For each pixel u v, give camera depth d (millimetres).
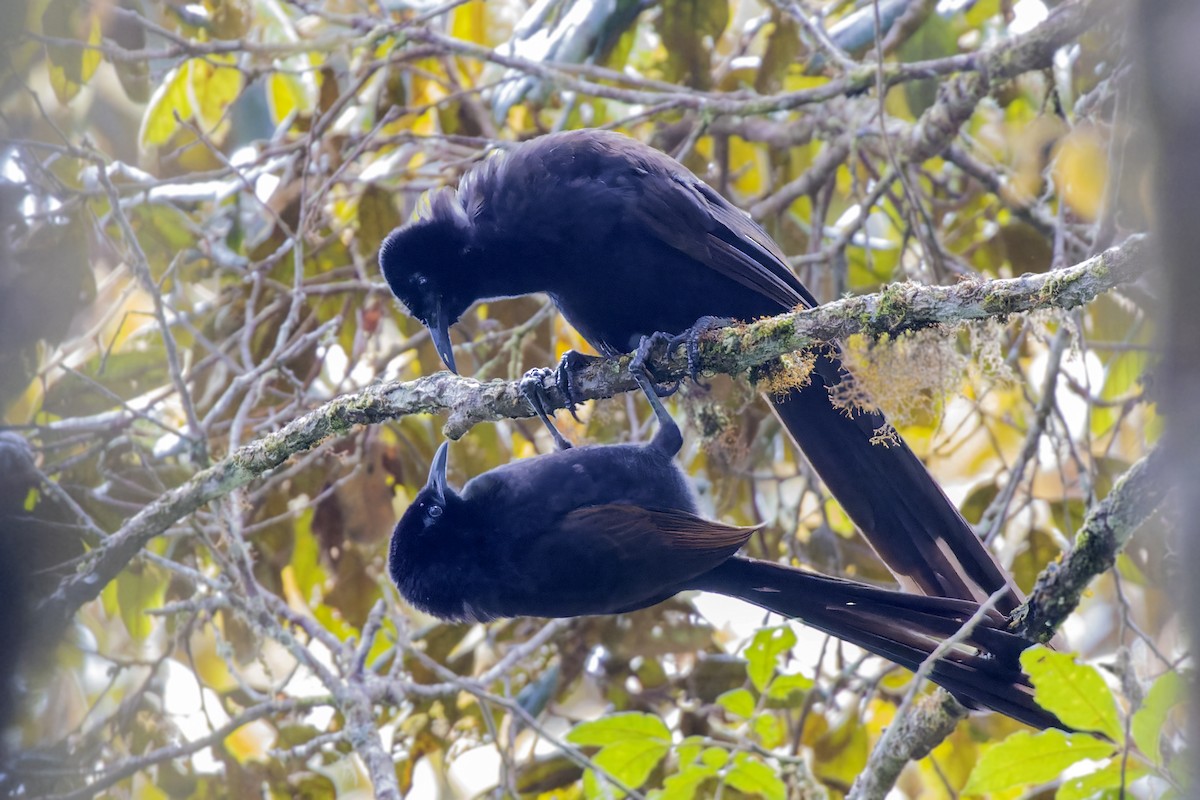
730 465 11555
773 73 12008
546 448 12531
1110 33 10898
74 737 11922
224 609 11516
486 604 8695
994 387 11508
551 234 9328
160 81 13414
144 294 13750
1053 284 6727
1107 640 13531
